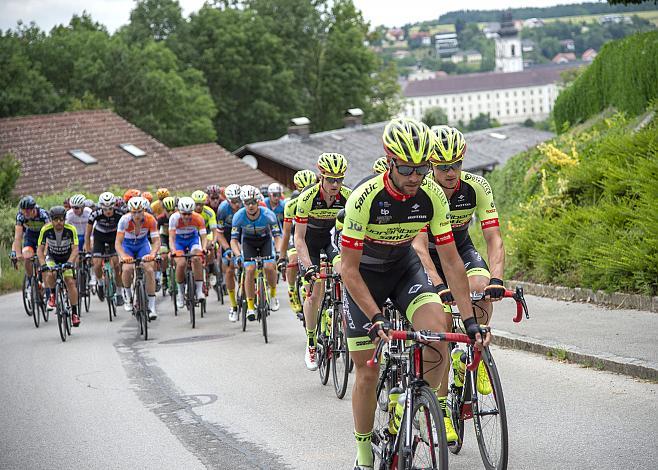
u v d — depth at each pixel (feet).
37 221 40.19
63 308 35.58
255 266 33.22
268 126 201.26
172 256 38.47
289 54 212.84
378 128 170.50
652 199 33.19
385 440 14.28
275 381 25.16
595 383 21.06
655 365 20.90
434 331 14.15
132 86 174.70
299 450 17.95
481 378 15.48
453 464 16.19
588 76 58.13
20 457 18.78
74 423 21.52
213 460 17.67
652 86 47.78
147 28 208.54
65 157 114.32
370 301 13.82
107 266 42.06
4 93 156.76
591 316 28.50
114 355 31.24
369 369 14.49
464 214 17.87
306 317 25.41
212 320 39.40
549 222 39.14
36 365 30.04
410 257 15.43
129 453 18.60
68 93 175.83
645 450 15.83
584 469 15.17
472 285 17.47
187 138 178.81
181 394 24.09
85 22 213.46
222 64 197.77
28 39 184.34
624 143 40.91
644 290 28.94
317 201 25.39
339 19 221.46
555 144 54.65
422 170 13.52
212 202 48.29
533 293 35.14
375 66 222.48
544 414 18.83
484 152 163.53
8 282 60.75
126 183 114.01
